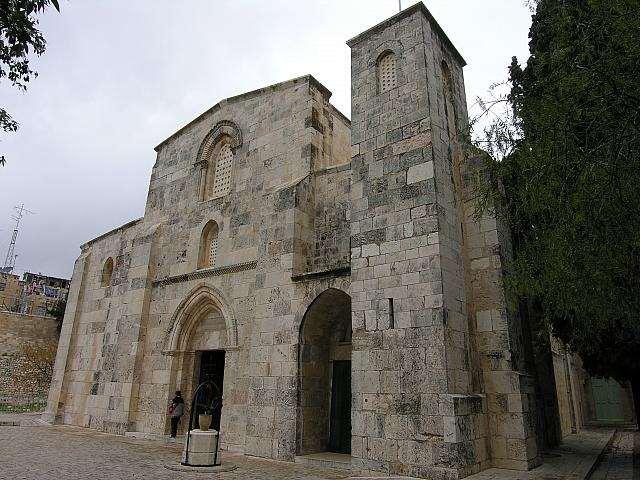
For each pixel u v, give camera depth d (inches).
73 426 916.0
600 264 313.6
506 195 463.8
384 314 513.7
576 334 541.3
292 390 580.7
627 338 553.0
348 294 568.4
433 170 530.6
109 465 484.4
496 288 537.6
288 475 466.0
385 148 581.6
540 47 483.5
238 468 501.7
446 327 472.1
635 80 271.1
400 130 575.8
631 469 545.6
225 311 719.7
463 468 428.8
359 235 567.2
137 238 925.2
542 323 580.1
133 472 450.3
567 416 1011.9
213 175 879.1
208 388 757.3
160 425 739.4
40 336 1631.4
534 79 503.8
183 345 781.9
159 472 456.8
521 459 473.4
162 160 987.3
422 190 530.3
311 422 584.4
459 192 591.8
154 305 847.1
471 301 545.6
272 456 571.2
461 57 712.4
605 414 1518.2
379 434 479.2
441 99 606.2
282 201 678.5
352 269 558.3
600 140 297.0
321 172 701.9
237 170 808.3
